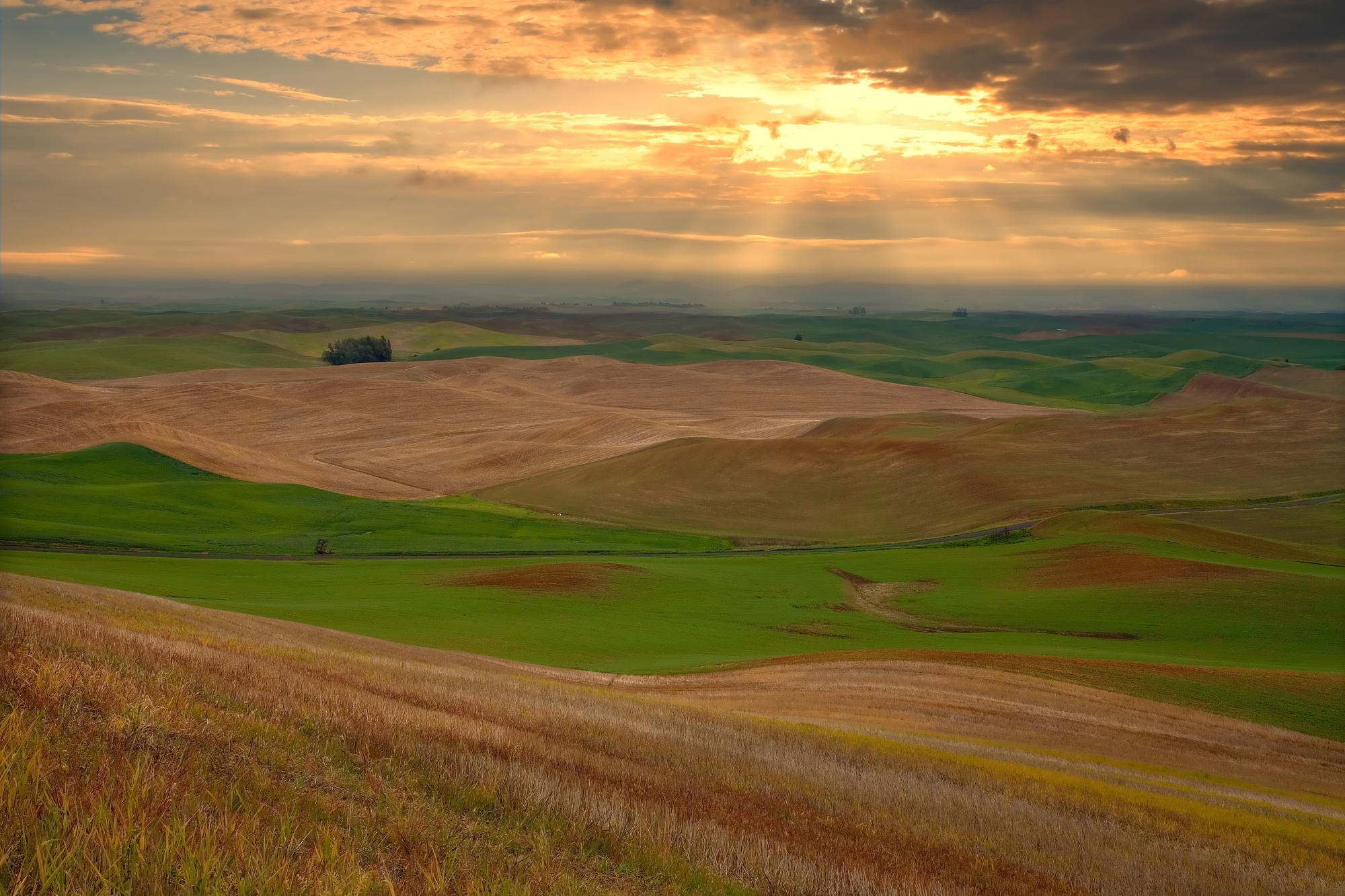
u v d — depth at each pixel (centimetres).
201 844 723
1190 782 2738
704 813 1336
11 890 627
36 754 793
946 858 1453
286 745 1155
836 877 1148
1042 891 1379
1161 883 1580
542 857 985
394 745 1280
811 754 2097
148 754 924
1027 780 2209
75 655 1311
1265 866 1789
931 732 3064
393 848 914
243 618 3522
